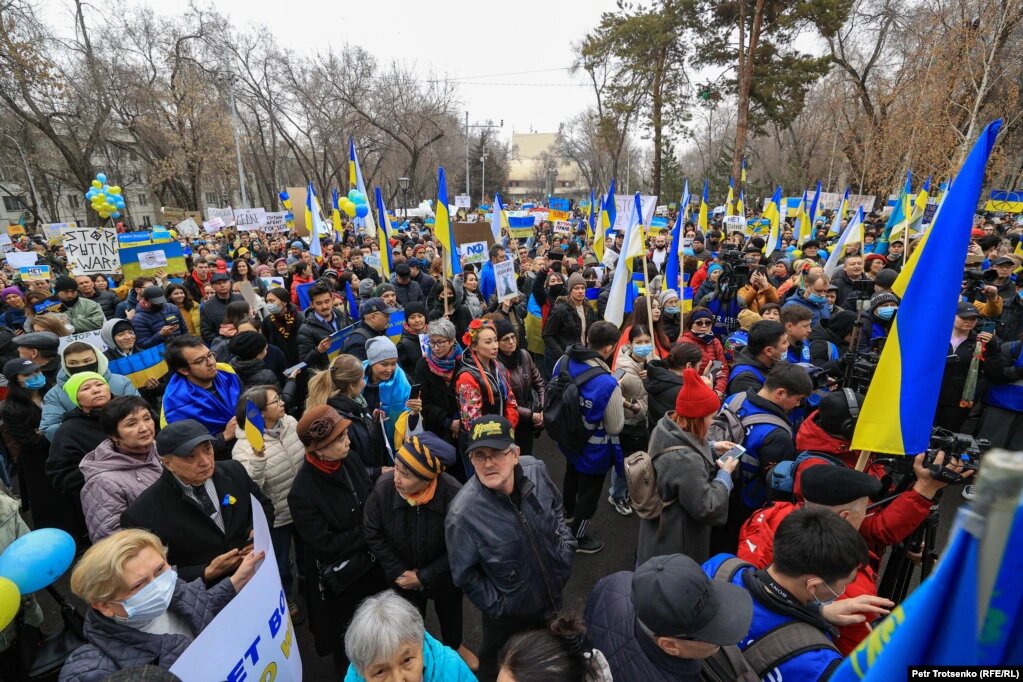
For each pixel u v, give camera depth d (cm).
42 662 257
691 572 179
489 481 257
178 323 624
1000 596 63
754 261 934
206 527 290
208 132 2984
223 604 243
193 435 272
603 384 419
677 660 187
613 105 3105
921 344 256
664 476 303
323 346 559
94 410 367
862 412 276
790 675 185
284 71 3284
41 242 2177
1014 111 1755
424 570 305
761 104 2392
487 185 7006
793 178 3806
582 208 3531
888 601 195
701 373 532
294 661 246
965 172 246
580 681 173
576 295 673
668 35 2530
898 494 284
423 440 300
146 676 162
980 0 1523
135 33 2777
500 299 780
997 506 63
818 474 250
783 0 2208
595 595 222
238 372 493
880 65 2730
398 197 5775
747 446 341
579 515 459
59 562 230
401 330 664
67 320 596
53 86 2061
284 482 365
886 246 988
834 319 572
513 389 500
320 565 311
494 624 286
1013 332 603
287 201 2128
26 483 453
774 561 204
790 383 338
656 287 882
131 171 4106
